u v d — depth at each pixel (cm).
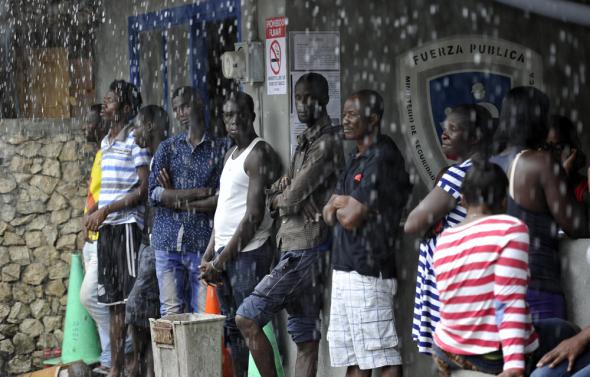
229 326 2369
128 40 3297
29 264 3238
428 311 1878
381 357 2030
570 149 2133
